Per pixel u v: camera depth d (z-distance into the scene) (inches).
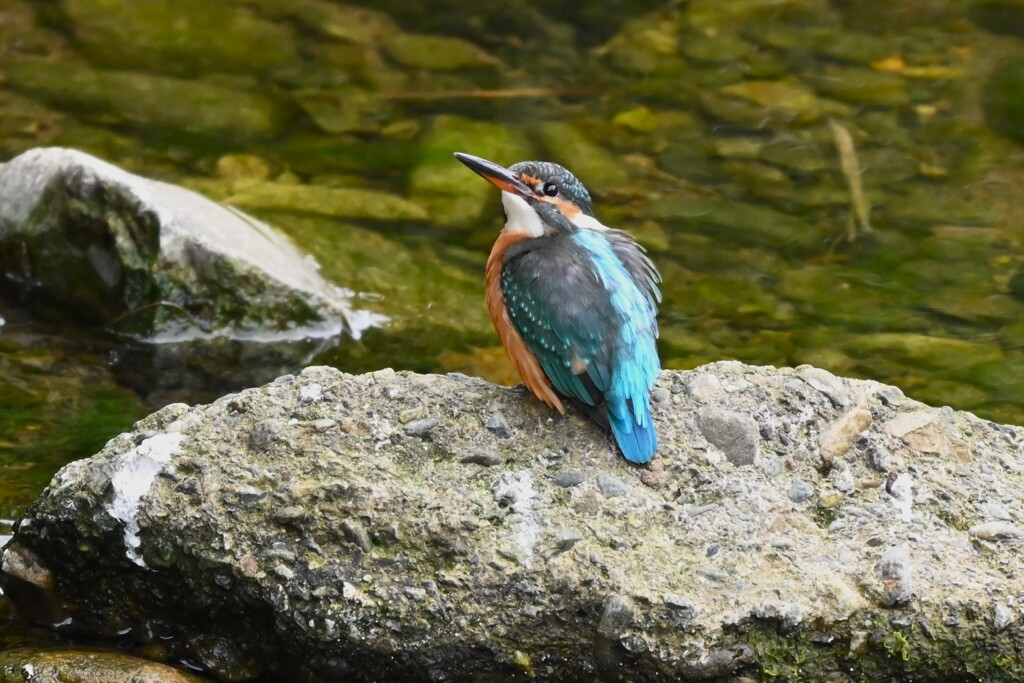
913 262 569.6
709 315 526.0
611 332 350.6
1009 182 634.8
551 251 372.8
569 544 314.0
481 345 503.8
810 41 770.2
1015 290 549.6
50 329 493.4
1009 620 311.3
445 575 308.8
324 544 311.6
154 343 488.7
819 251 577.3
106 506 319.6
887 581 311.3
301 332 500.1
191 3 770.8
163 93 673.6
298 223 568.4
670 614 301.4
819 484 341.4
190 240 493.4
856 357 499.5
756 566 314.3
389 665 308.5
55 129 627.2
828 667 308.8
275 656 318.7
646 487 336.8
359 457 331.3
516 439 347.9
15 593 338.3
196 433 334.6
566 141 659.4
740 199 617.9
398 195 602.5
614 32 776.3
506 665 308.2
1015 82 719.7
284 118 664.4
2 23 722.8
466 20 778.2
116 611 330.0
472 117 677.3
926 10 803.4
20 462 401.7
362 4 784.9
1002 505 340.8
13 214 506.3
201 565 312.3
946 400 472.7
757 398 366.6
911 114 695.7
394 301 525.0
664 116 690.2
